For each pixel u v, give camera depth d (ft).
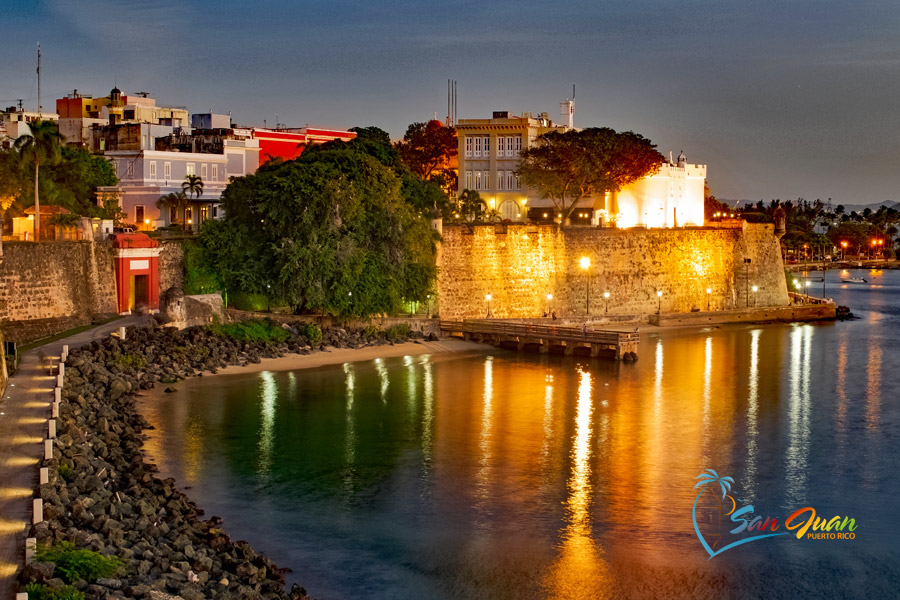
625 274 437.17
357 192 353.31
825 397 277.85
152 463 197.47
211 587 132.16
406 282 361.10
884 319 491.31
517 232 402.93
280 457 205.98
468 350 345.92
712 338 402.52
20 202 348.38
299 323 340.80
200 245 355.77
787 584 152.46
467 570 153.48
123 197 422.82
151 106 572.10
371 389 274.77
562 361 329.93
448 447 217.15
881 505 186.29
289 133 534.37
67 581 120.78
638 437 229.04
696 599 146.82
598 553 161.27
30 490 148.05
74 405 207.82
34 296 294.46
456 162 565.12
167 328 301.43
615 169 458.50
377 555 157.69
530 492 188.34
